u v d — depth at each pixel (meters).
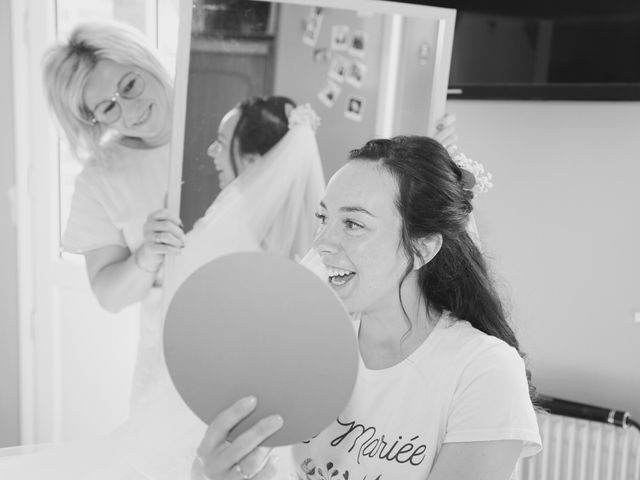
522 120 2.16
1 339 2.58
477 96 2.08
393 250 1.05
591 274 2.10
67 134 2.22
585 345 2.12
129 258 2.06
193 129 1.50
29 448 1.64
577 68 1.94
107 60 2.14
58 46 2.15
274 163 1.53
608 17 1.88
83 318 2.48
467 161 1.39
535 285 2.18
